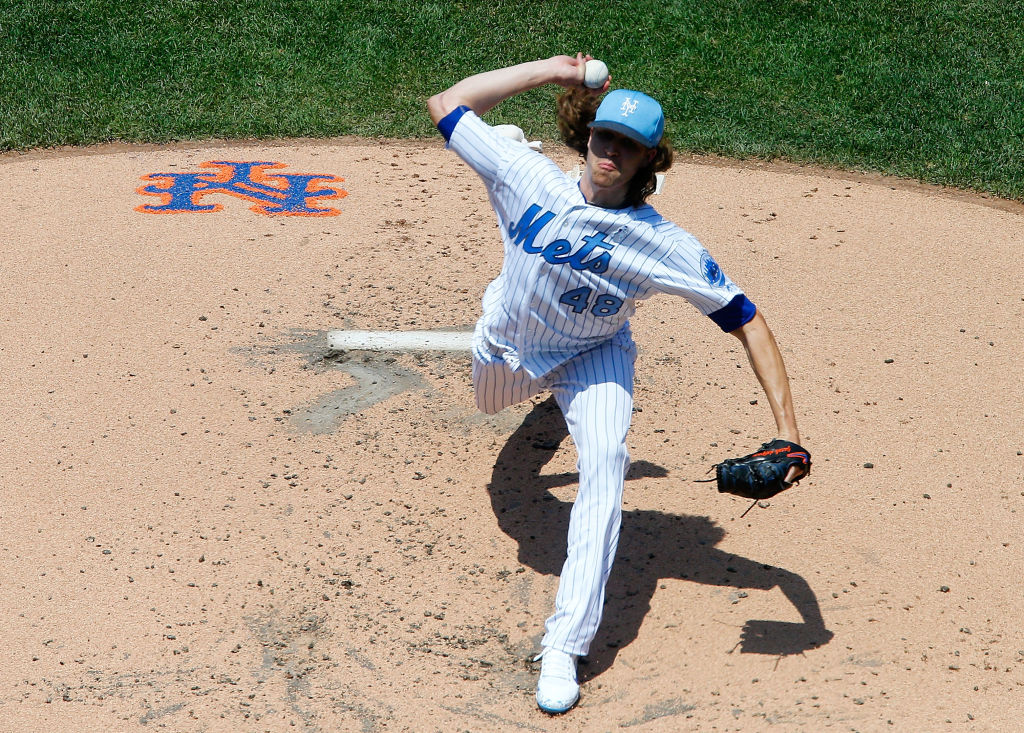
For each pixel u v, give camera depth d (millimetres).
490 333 15531
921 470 18828
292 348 22625
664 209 30984
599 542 13930
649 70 40875
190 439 19438
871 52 41812
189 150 35500
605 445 14133
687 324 24141
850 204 32000
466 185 32531
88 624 15086
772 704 13703
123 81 39688
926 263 27703
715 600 15711
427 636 15148
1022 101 38906
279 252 27203
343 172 33312
